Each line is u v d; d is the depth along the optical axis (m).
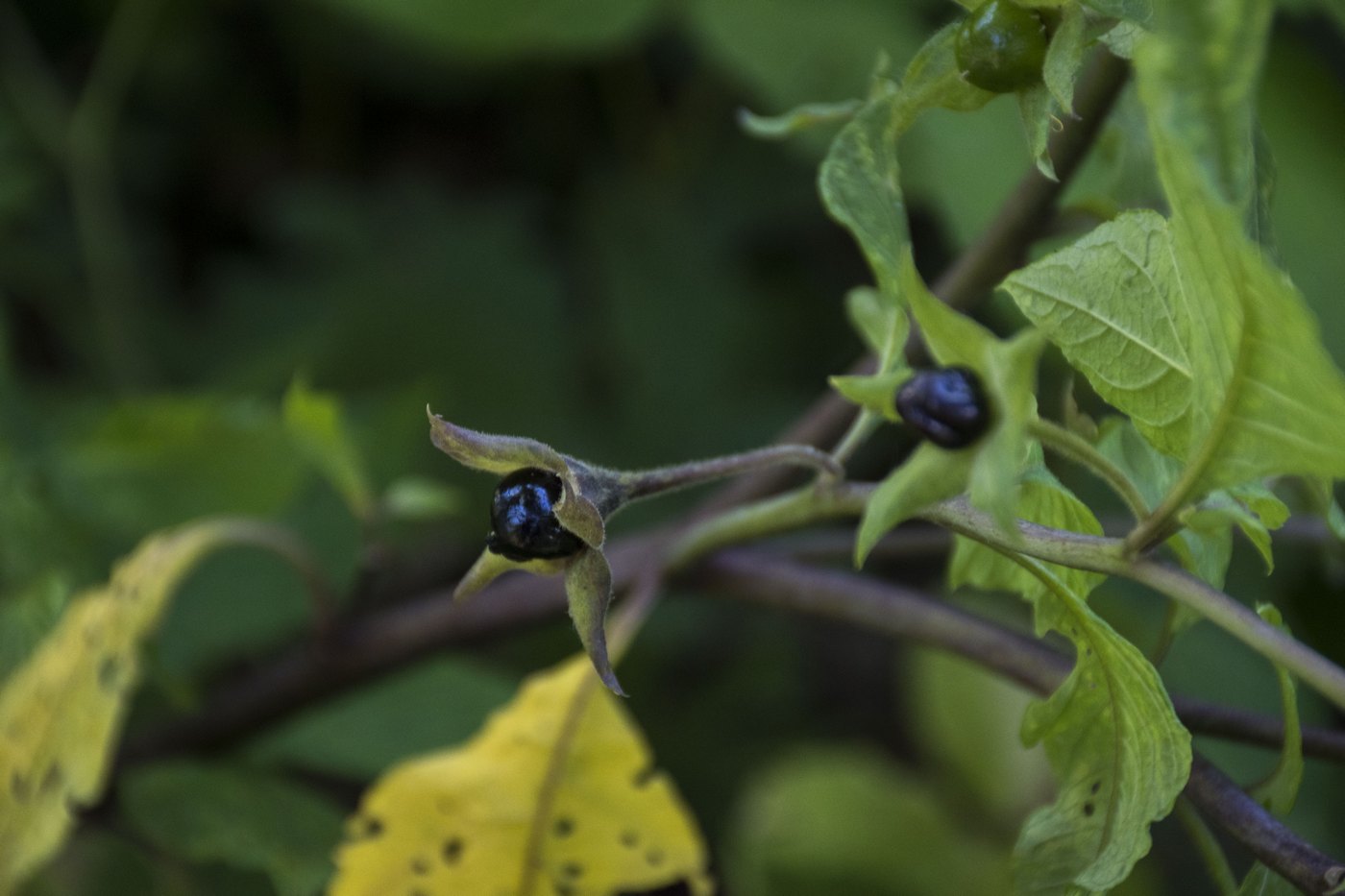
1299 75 1.20
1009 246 0.76
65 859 0.91
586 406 1.64
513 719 0.76
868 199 0.69
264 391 1.36
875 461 1.20
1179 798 0.69
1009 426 0.62
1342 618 0.98
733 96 1.71
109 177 1.50
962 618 0.74
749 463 0.69
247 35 1.68
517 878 0.75
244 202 1.71
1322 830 0.95
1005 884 1.20
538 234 1.72
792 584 0.77
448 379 1.61
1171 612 0.69
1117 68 0.72
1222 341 0.64
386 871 0.75
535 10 1.31
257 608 1.05
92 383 1.49
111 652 0.80
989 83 0.67
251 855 0.85
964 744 1.25
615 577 0.81
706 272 1.67
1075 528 0.68
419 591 1.31
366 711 0.93
